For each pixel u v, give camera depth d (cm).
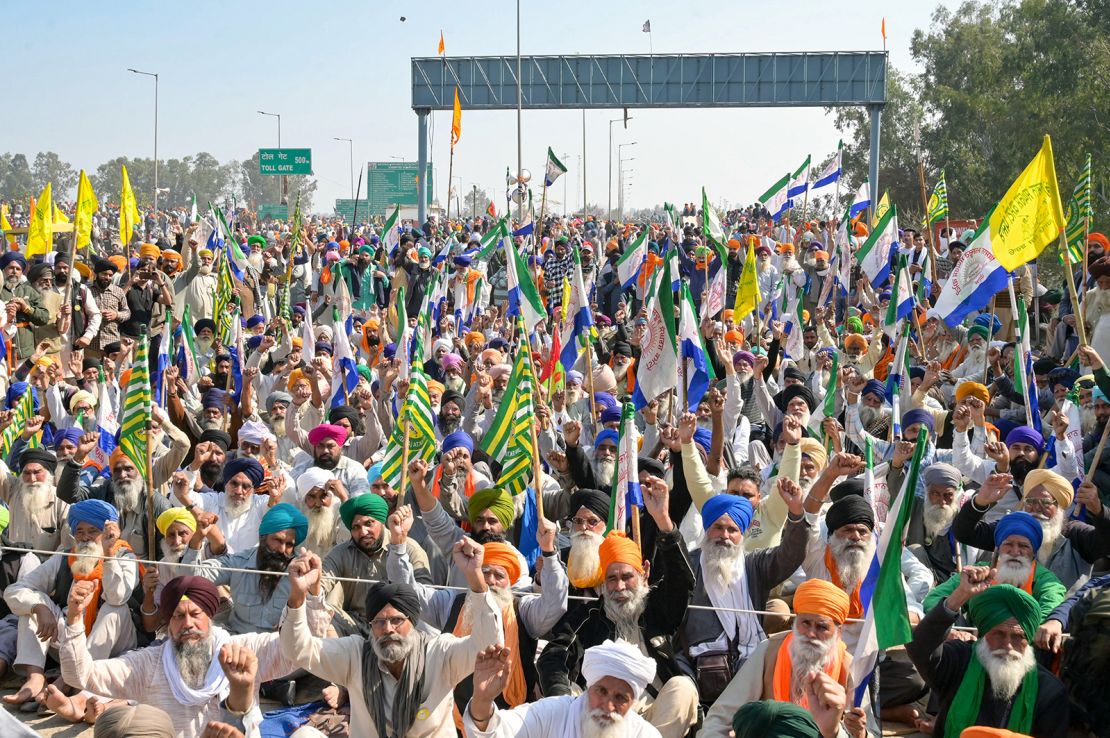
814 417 1055
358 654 605
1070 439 907
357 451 1105
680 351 950
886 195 1798
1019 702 607
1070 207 1286
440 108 4981
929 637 619
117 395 1212
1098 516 765
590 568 703
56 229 1595
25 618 759
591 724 541
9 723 354
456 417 1152
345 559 760
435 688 597
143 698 630
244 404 1155
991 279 1032
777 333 1332
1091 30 4712
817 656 592
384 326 1542
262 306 1941
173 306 1708
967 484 953
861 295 1941
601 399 1180
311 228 4166
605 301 2350
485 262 2269
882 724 725
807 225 3003
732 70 4869
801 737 485
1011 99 5259
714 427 903
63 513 861
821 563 739
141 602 761
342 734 699
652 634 672
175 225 2997
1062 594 706
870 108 4859
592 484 912
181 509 789
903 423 1027
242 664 584
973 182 5703
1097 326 1235
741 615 698
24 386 1156
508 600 681
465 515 905
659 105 4953
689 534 826
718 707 614
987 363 1307
